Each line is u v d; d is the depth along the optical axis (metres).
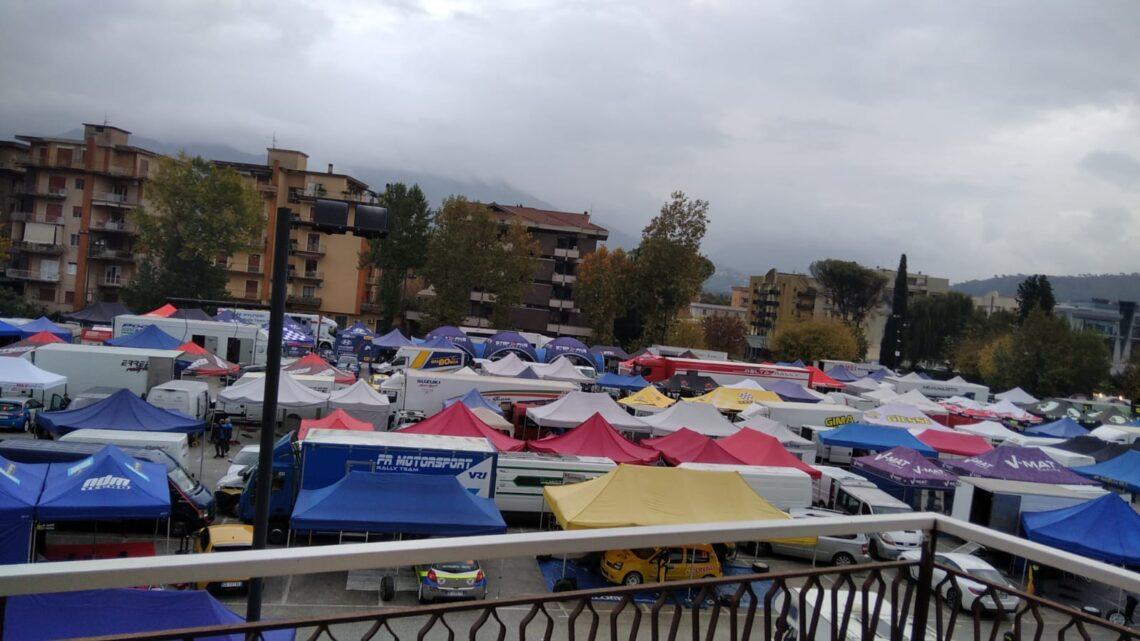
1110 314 118.81
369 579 16.38
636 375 50.19
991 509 22.98
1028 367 73.12
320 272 81.44
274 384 9.45
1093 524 19.17
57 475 16.11
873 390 55.47
